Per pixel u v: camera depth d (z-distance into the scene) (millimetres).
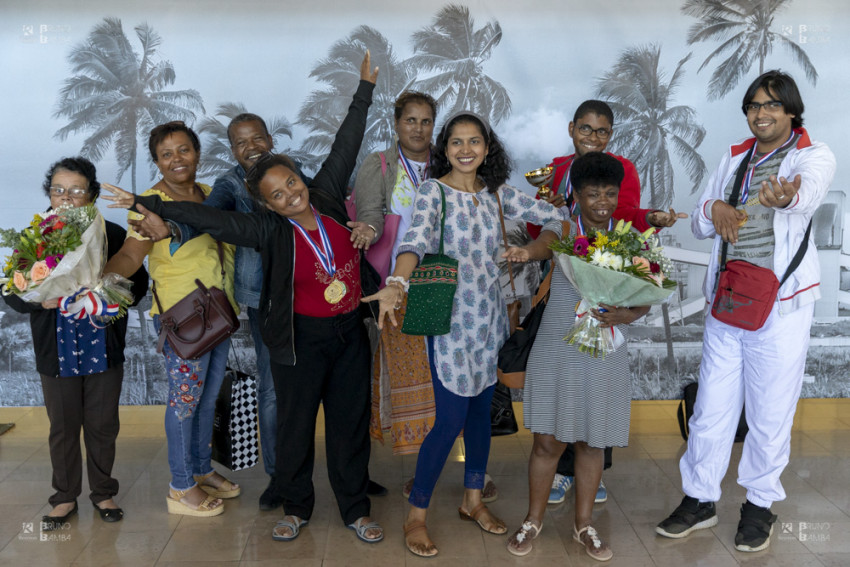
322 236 3217
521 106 4801
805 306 3248
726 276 3250
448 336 3180
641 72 4762
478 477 3498
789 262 3193
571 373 3080
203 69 4707
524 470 4160
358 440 3410
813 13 4703
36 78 4656
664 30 4730
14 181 4723
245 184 3506
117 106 4703
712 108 4805
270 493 3729
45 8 4609
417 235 3074
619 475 4078
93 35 4641
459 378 3176
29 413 5066
